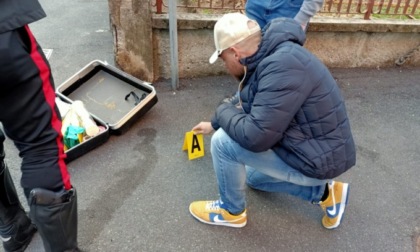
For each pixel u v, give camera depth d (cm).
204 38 326
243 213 217
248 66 168
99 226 217
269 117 158
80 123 260
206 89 336
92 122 262
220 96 329
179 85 337
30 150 143
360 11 354
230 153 189
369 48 366
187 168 258
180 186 245
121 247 207
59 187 154
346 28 344
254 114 162
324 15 350
